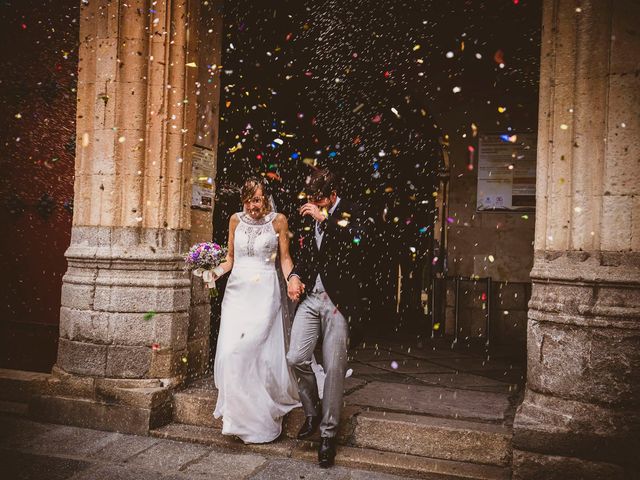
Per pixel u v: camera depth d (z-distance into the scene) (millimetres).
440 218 8812
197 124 4949
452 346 7469
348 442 3990
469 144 8477
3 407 4656
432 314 8523
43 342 5023
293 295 3770
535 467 3418
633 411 3307
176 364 4586
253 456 3893
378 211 9727
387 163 9688
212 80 5176
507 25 8242
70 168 5047
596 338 3398
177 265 4645
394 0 8398
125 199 4594
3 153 5191
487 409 4254
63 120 5078
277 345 4164
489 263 8367
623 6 3434
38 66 5148
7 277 5152
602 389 3369
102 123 4613
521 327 8156
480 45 8375
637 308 3352
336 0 8148
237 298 4180
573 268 3545
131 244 4578
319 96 9148
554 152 3676
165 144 4617
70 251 4656
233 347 3986
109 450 3951
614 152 3451
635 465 3256
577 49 3588
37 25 5156
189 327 4828
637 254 3393
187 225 4793
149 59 4602
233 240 4340
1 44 5227
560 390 3498
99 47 4613
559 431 3393
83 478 3471
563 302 3535
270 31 7504
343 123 9461
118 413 4316
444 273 8656
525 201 8250
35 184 5117
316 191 3781
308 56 8516
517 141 8281
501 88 8352
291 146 8633
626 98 3426
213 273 4230
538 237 3760
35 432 4246
